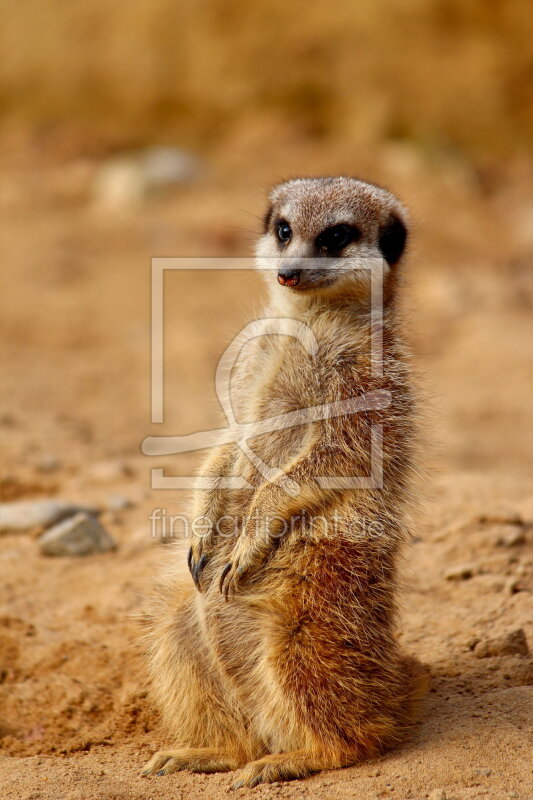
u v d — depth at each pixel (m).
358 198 4.79
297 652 3.98
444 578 5.37
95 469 7.27
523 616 4.95
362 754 3.91
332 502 4.13
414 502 4.47
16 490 6.93
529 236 13.73
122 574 5.63
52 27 17.06
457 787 3.52
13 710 4.62
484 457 8.36
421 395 4.69
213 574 4.35
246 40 16.50
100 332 11.59
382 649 4.09
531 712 4.03
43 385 9.91
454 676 4.50
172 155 15.60
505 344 10.95
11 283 12.63
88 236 13.91
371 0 16.27
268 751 4.21
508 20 16.19
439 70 16.19
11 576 5.66
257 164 15.55
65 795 3.63
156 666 4.39
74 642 4.99
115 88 16.86
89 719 4.58
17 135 16.86
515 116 16.23
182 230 13.77
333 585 4.03
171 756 4.05
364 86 16.28
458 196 14.73
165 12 16.66
